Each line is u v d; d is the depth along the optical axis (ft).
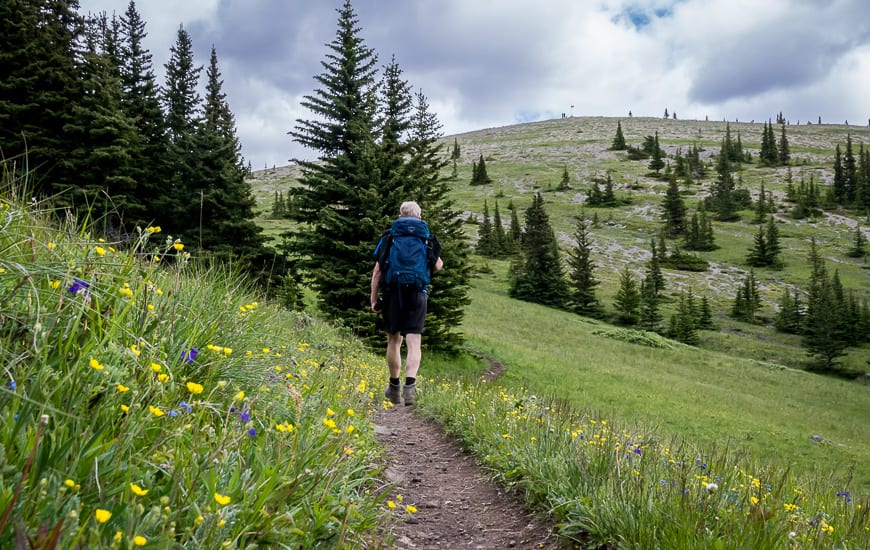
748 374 148.36
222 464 6.19
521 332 158.51
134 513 4.45
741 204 477.77
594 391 92.22
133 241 9.77
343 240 80.89
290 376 12.11
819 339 215.72
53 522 4.01
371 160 78.13
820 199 477.36
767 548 8.35
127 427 5.62
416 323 18.07
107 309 7.74
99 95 91.56
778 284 327.06
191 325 9.50
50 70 87.66
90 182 89.76
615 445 14.17
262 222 341.82
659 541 8.65
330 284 77.51
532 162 638.53
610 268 341.00
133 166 98.32
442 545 10.24
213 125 111.45
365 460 11.43
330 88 89.20
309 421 9.64
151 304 8.66
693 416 81.76
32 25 91.04
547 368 107.65
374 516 8.43
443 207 94.58
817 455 67.72
